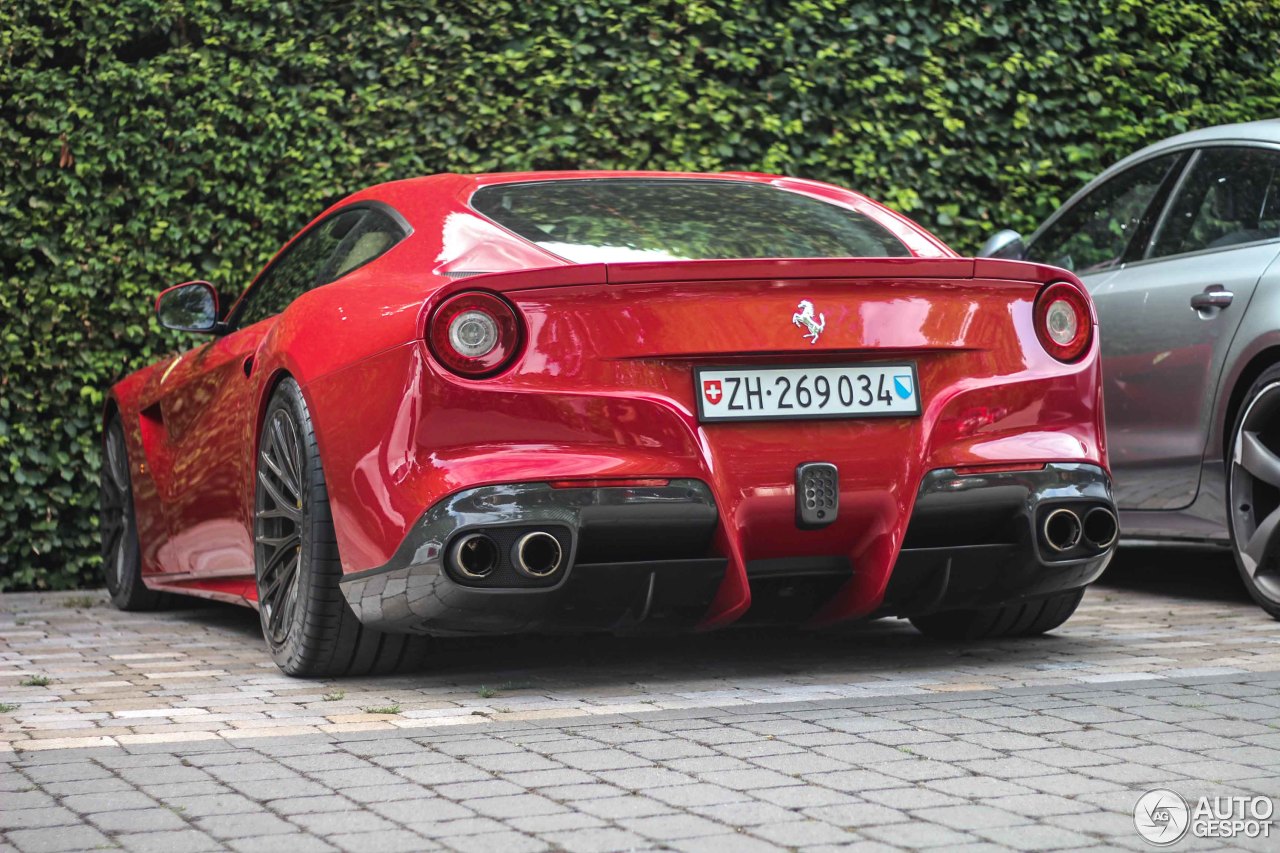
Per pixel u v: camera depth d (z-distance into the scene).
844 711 4.34
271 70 8.80
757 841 3.00
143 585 7.59
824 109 9.69
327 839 3.08
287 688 5.05
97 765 3.79
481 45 9.20
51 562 8.91
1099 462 5.04
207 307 6.55
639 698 4.68
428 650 5.80
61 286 8.54
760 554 4.75
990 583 5.00
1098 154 10.19
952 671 5.11
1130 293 7.22
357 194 6.06
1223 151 7.12
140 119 8.65
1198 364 6.73
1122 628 6.16
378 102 8.95
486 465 4.46
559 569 4.48
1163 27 10.38
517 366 4.51
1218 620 6.37
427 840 3.05
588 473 4.48
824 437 4.68
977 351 4.88
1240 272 6.58
